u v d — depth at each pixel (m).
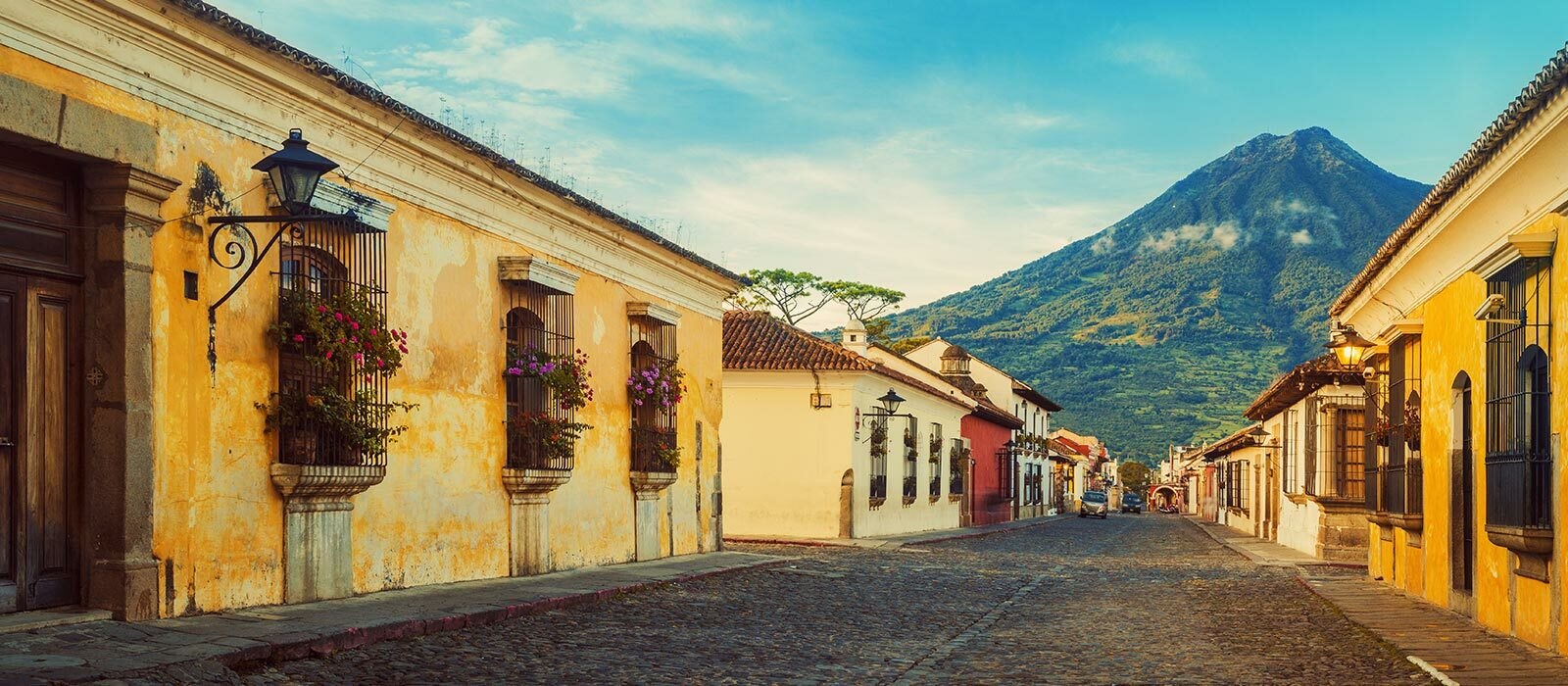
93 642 7.42
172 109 8.75
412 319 11.94
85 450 8.23
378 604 10.37
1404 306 14.83
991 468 47.59
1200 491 69.31
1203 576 19.69
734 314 30.78
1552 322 9.45
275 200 9.86
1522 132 8.98
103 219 8.24
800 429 28.53
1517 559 10.51
